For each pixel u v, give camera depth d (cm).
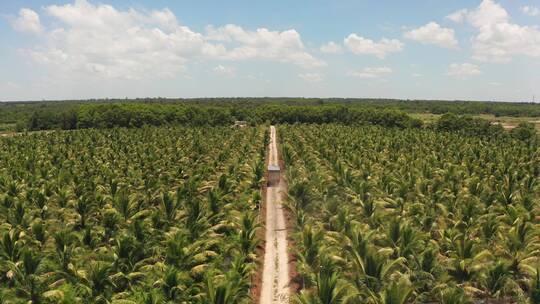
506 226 3822
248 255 3366
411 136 11012
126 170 6488
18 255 3238
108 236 3697
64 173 6012
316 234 3341
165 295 2716
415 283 2656
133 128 14700
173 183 5800
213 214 4094
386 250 3041
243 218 3747
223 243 3600
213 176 6306
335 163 6581
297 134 12256
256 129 13575
